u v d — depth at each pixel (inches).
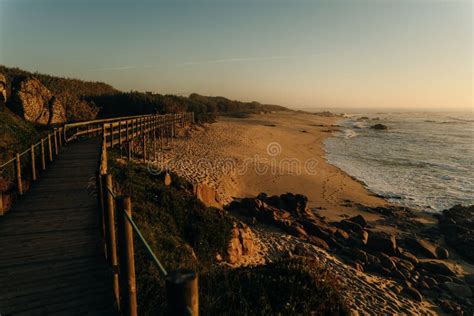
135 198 390.3
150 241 273.6
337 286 269.1
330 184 898.7
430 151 1609.3
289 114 4547.2
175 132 1279.5
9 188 337.7
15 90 665.6
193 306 78.2
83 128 765.9
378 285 398.0
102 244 227.3
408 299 379.9
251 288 230.4
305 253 457.4
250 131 1764.3
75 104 991.6
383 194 852.0
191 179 682.8
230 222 441.4
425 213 721.0
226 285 227.1
